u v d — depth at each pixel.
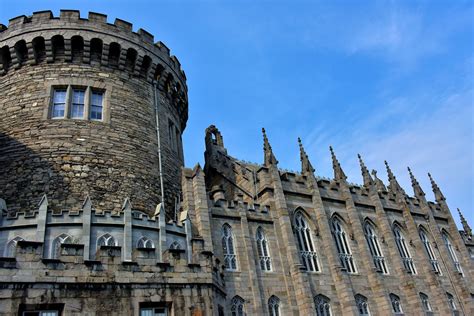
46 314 16.95
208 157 45.59
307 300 30.45
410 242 44.84
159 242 25.20
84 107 32.19
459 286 44.59
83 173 28.97
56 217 23.61
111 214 24.73
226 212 31.62
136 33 36.75
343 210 40.56
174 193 34.22
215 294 21.86
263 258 31.78
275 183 35.75
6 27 34.81
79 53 33.94
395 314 37.12
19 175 28.36
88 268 18.38
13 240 22.55
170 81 39.31
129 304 18.53
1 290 16.44
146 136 33.91
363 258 38.16
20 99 31.77
